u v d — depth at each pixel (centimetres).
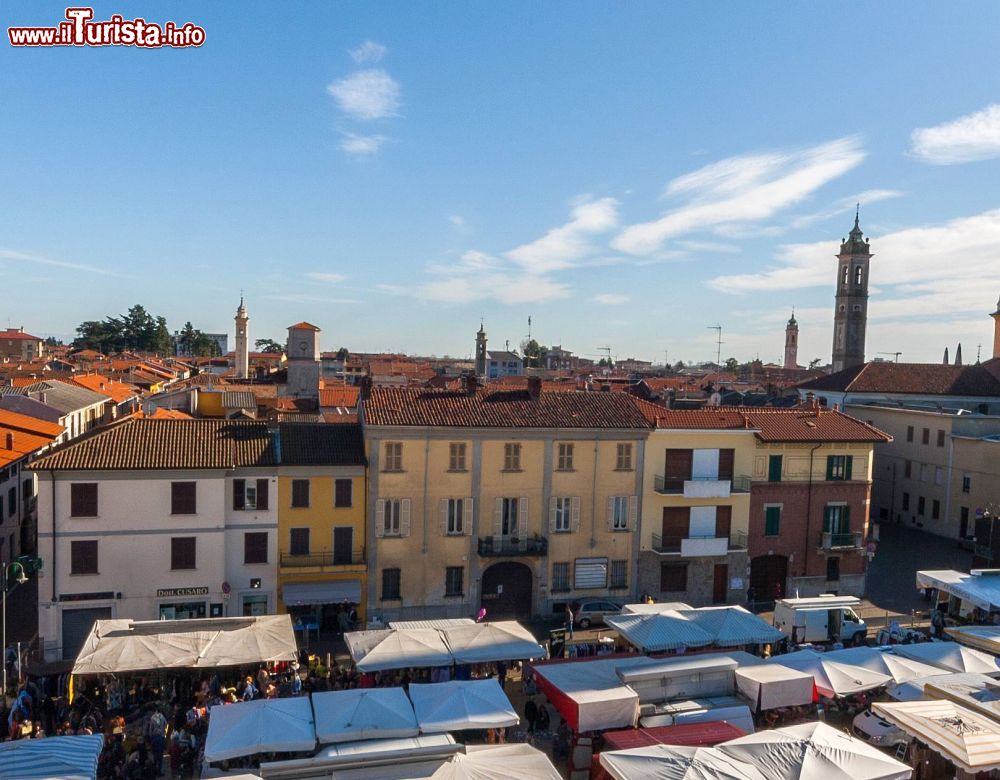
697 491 4584
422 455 4181
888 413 7150
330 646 3903
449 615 4269
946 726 2350
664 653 3425
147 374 12681
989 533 5538
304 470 4025
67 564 3691
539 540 4375
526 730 2989
